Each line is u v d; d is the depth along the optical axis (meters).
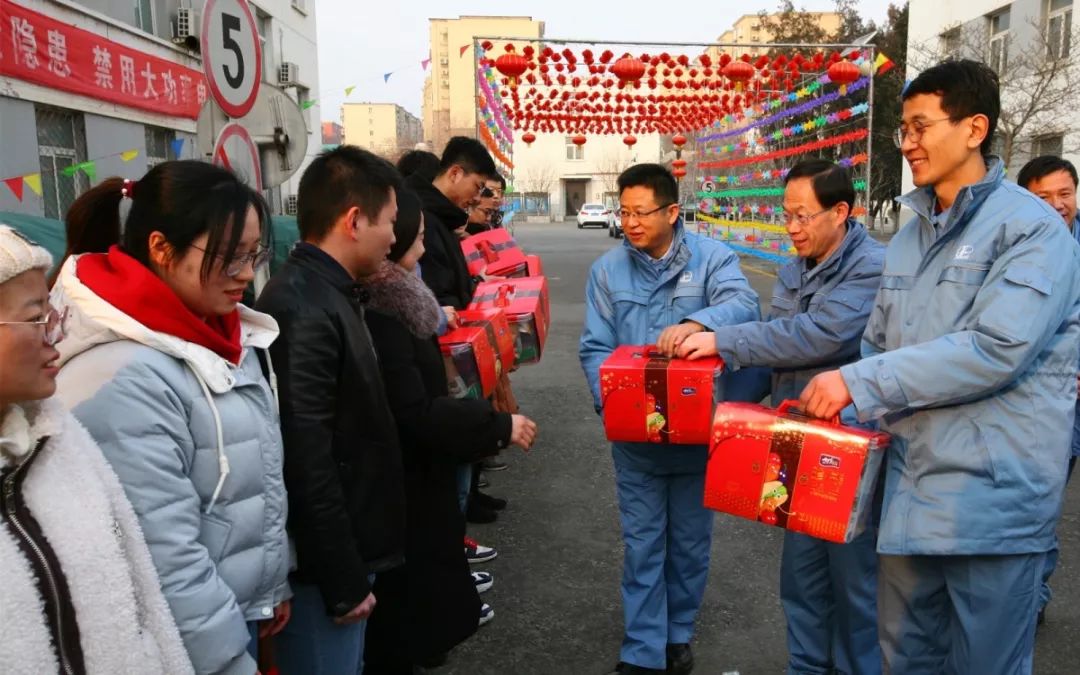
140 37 9.83
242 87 4.16
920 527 1.88
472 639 3.16
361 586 1.86
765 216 16.39
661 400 2.43
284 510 1.73
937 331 1.89
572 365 8.09
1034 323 1.71
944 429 1.86
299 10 16.53
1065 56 14.03
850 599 2.46
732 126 17.97
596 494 4.70
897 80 21.72
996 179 1.87
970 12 16.94
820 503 1.96
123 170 9.48
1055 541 1.93
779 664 2.98
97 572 1.17
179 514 1.44
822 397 1.92
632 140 14.70
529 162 49.69
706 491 2.13
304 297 1.87
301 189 1.99
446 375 2.64
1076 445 3.04
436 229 3.62
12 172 7.44
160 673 1.27
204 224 1.53
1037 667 2.89
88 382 1.41
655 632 2.83
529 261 4.61
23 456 1.15
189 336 1.54
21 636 1.08
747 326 2.48
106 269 1.54
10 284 1.12
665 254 2.85
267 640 1.81
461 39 49.41
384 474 1.98
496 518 4.35
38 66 7.73
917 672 2.10
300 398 1.79
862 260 2.44
